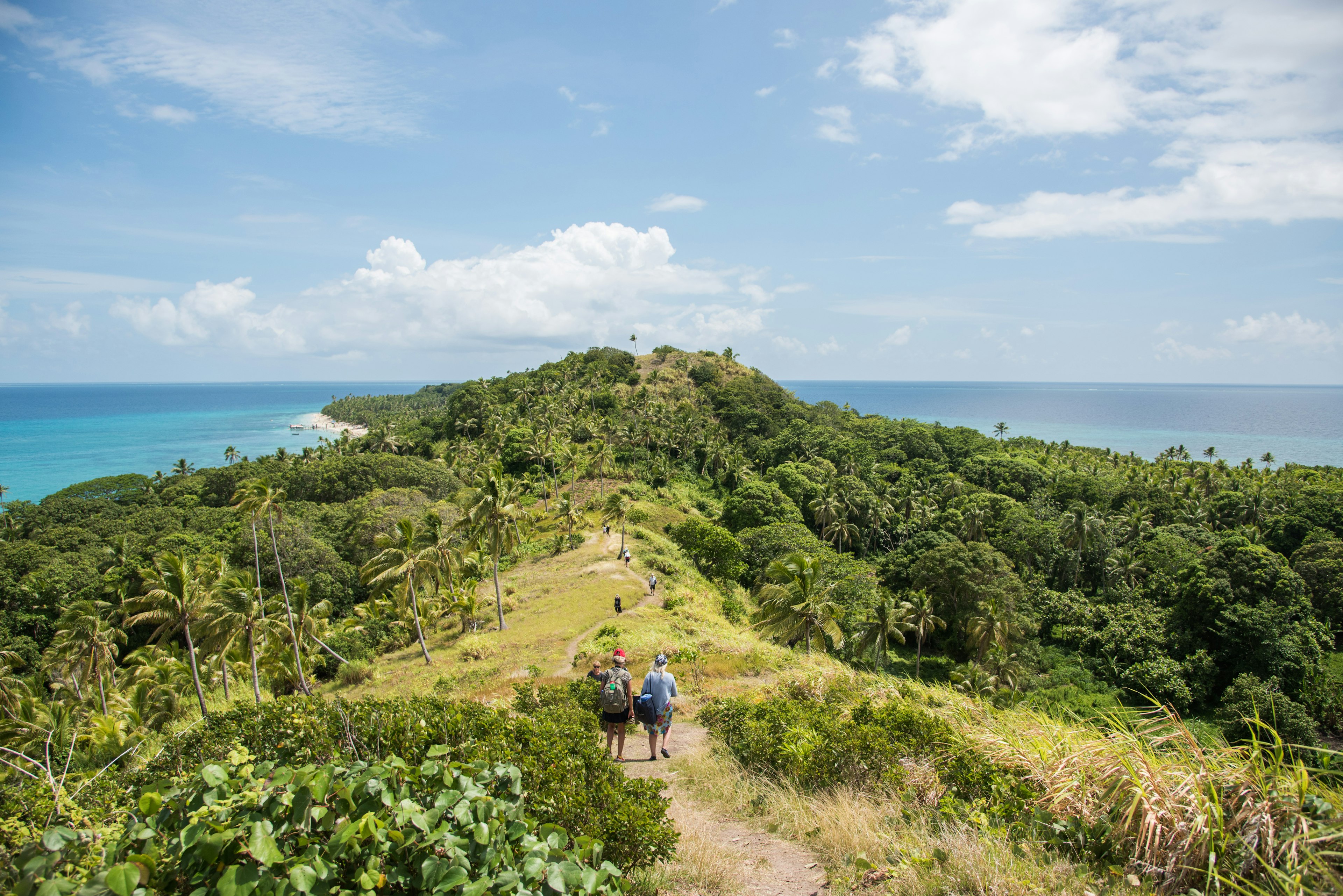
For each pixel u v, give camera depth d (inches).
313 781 134.6
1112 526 2620.6
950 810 233.0
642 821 202.4
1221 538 2495.1
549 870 140.3
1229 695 1579.7
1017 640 1956.2
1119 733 225.0
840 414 5492.1
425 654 1393.9
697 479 3944.4
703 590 1881.2
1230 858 174.9
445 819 144.6
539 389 5088.6
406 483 3361.2
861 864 208.2
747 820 275.4
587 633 1321.4
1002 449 4436.5
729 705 402.3
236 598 1207.6
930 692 522.6
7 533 2967.5
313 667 1472.7
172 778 174.6
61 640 1339.8
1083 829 209.5
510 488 1656.0
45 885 115.1
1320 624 1761.8
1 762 179.5
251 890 116.3
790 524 2684.5
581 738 264.8
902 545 2591.0
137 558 2273.6
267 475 3390.7
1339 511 2490.2
